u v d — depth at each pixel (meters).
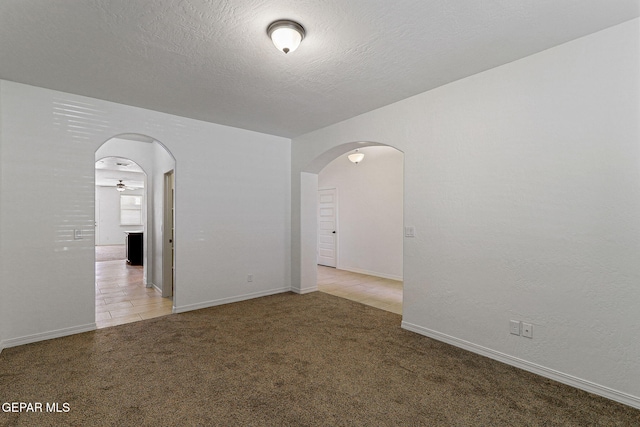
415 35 2.19
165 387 2.25
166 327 3.46
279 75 2.81
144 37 2.20
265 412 1.98
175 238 3.98
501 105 2.68
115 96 3.32
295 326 3.52
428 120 3.21
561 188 2.36
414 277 3.36
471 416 1.95
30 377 2.38
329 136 4.41
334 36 2.19
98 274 6.52
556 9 1.92
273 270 4.96
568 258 2.32
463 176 2.94
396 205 6.35
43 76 2.83
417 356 2.78
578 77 2.27
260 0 1.81
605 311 2.17
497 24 2.07
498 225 2.70
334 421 1.90
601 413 1.99
